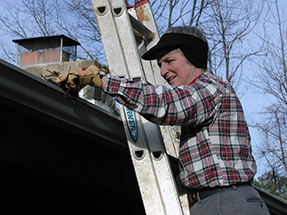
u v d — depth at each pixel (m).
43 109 1.82
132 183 2.92
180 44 1.83
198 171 1.71
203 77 1.82
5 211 2.27
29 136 2.04
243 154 1.73
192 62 1.85
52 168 2.31
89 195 2.70
